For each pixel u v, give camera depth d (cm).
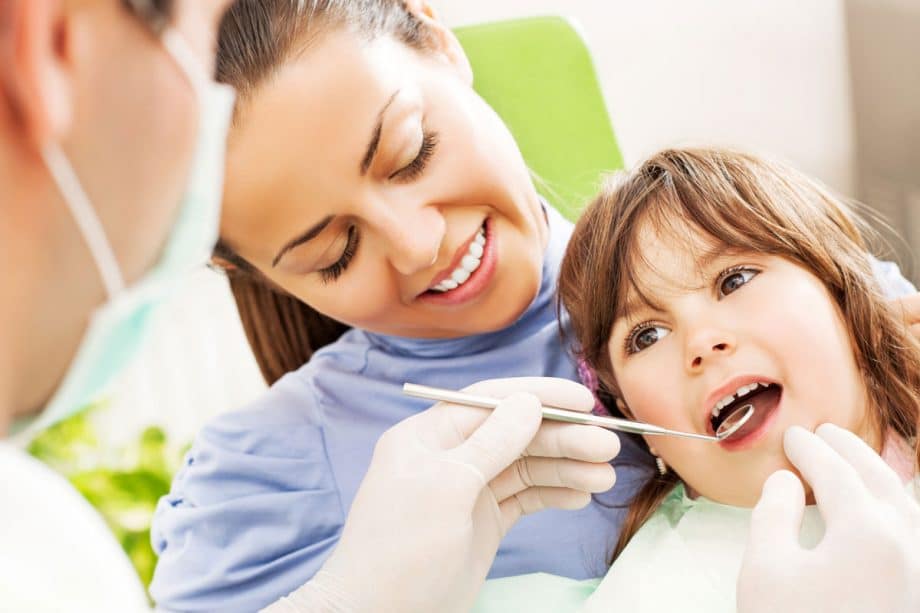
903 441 89
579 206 136
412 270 90
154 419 205
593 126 142
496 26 146
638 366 91
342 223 89
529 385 89
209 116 47
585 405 88
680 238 90
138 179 42
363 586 79
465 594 84
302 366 123
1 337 40
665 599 87
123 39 40
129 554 161
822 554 73
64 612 42
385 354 115
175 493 116
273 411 115
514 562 101
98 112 39
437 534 80
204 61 46
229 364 210
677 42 212
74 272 42
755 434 85
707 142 107
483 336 112
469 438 85
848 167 221
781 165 100
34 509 45
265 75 83
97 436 189
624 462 104
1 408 41
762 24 212
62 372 45
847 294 90
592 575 100
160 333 203
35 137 36
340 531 107
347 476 109
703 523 93
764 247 88
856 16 209
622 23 210
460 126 93
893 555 70
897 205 211
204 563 105
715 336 84
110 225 42
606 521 101
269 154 83
